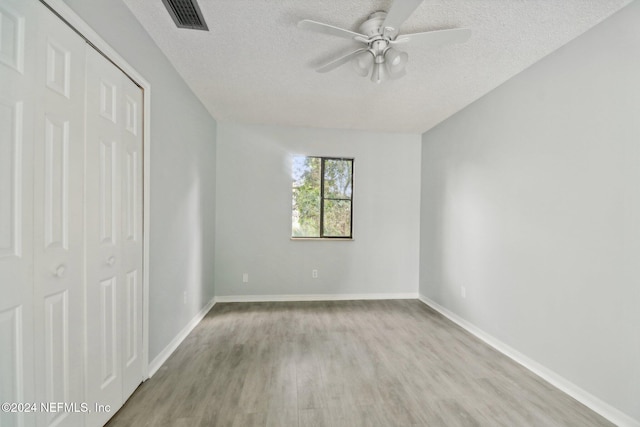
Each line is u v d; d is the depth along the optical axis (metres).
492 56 2.04
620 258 1.56
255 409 1.61
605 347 1.62
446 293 3.26
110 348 1.48
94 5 1.32
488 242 2.61
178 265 2.40
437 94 2.70
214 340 2.52
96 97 1.35
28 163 1.01
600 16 1.62
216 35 1.84
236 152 3.66
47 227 1.09
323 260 3.80
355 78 2.42
